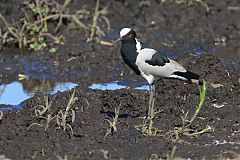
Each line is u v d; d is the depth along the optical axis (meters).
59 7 22.27
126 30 15.50
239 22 23.42
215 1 24.72
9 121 15.51
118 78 19.31
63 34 21.89
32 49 21.09
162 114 16.00
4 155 13.90
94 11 23.41
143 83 18.92
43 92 18.03
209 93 17.02
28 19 21.81
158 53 15.53
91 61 20.16
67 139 14.55
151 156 13.71
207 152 14.01
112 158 13.71
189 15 23.53
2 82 19.05
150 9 23.77
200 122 15.46
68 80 19.20
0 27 21.77
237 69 19.28
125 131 14.94
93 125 15.31
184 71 15.64
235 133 14.97
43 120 15.41
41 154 13.89
